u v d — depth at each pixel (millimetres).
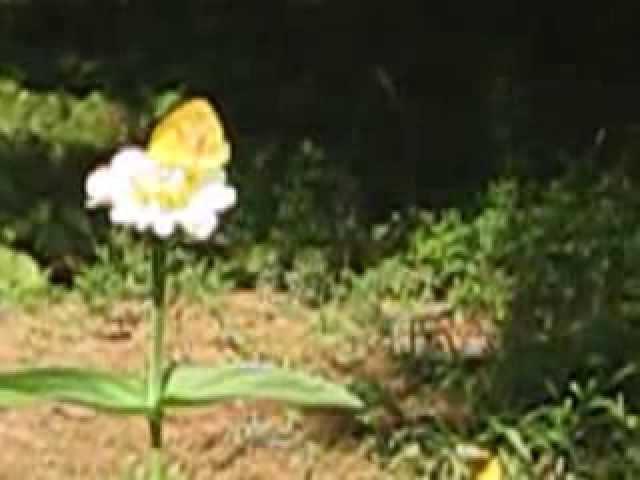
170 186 3018
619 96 11328
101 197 3057
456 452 5590
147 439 5984
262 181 8742
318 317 7102
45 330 7070
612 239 7645
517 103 10984
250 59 12641
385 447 5848
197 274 7426
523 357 6395
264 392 2939
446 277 7559
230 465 5801
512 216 7926
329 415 6117
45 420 6156
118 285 7398
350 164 9836
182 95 11477
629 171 9445
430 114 11102
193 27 13492
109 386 2938
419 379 6457
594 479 5582
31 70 12305
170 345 6832
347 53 12562
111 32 13648
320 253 7809
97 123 10695
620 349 6363
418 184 9461
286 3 13422
